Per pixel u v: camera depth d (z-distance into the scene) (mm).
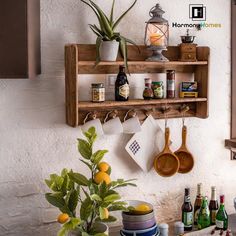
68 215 2025
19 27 1801
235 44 2705
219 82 2693
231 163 2795
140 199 2539
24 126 2225
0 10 1774
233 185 2801
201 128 2678
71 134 2330
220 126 2730
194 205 2648
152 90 2412
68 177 2072
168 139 2506
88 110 2318
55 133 2295
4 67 1802
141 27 2447
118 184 2172
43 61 2232
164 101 2385
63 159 2324
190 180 2682
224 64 2697
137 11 2430
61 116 2299
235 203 2500
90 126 2270
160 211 2607
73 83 2150
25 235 2271
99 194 2033
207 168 2725
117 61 2223
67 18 2268
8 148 2201
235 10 2689
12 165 2215
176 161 2506
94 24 2332
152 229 2271
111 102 2240
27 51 1817
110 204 2074
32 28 1921
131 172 2500
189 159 2586
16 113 2203
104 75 2373
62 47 2270
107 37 2188
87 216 2045
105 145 2414
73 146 2340
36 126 2250
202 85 2527
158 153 2529
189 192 2580
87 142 2197
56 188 2061
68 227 1902
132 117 2412
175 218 2656
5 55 1798
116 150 2447
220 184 2775
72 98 2178
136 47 2395
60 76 2279
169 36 2529
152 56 2346
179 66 2551
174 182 2631
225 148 2756
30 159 2250
